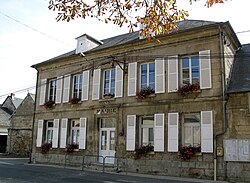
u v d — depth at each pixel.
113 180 11.25
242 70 13.73
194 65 13.91
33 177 11.59
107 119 16.42
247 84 12.45
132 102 15.23
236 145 11.89
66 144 17.70
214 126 12.52
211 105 12.77
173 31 14.30
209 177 12.23
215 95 12.75
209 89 12.98
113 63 16.42
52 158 18.22
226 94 12.44
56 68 19.72
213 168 12.20
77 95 18.33
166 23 6.04
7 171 13.47
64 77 19.02
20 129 28.64
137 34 18.14
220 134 12.29
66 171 14.20
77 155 16.94
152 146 14.20
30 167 15.92
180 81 14.10
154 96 14.55
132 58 15.80
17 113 29.42
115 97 16.02
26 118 28.56
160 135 13.91
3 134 33.12
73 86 18.69
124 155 14.95
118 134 15.41
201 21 15.37
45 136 19.38
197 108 13.12
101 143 16.33
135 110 15.04
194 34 13.84
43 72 20.50
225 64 13.08
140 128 15.02
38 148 19.23
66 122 18.00
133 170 14.45
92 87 17.30
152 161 13.92
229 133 12.14
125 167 14.74
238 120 12.05
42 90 20.11
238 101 12.21
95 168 15.38
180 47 14.23
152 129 14.64
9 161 20.19
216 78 12.90
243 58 14.68
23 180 10.62
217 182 11.41
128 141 14.88
